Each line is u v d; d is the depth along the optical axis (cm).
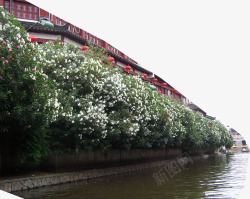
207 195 643
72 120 986
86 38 1759
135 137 1439
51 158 1020
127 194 705
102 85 1153
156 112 1565
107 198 652
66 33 1540
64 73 1098
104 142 1241
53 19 1519
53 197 670
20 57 747
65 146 1080
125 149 1507
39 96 796
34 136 937
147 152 1777
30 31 1455
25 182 795
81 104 1049
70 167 1081
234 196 604
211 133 2473
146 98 1445
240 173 1042
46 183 866
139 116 1333
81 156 1153
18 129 864
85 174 1071
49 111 855
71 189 801
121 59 2036
